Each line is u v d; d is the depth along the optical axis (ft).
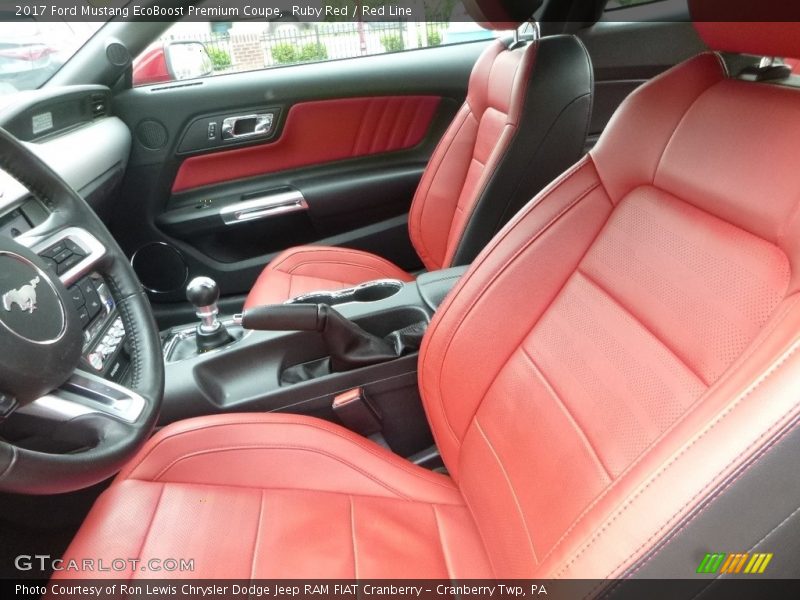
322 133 6.25
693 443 1.64
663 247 2.35
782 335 1.63
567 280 2.76
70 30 5.46
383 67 6.12
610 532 1.74
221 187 6.25
